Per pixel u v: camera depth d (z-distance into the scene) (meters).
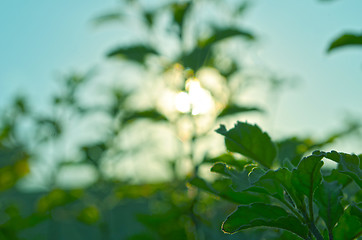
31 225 4.57
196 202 2.95
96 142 4.43
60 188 4.63
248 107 2.79
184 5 3.05
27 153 4.83
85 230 5.86
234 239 2.36
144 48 3.11
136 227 5.14
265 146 1.22
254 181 0.96
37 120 4.60
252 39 2.90
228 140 1.23
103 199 4.68
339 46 1.80
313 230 0.99
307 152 1.64
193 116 2.97
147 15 3.40
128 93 4.51
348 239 1.02
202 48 2.98
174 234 3.19
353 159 0.94
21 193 6.53
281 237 1.34
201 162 2.34
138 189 3.98
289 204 1.05
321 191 0.98
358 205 0.99
